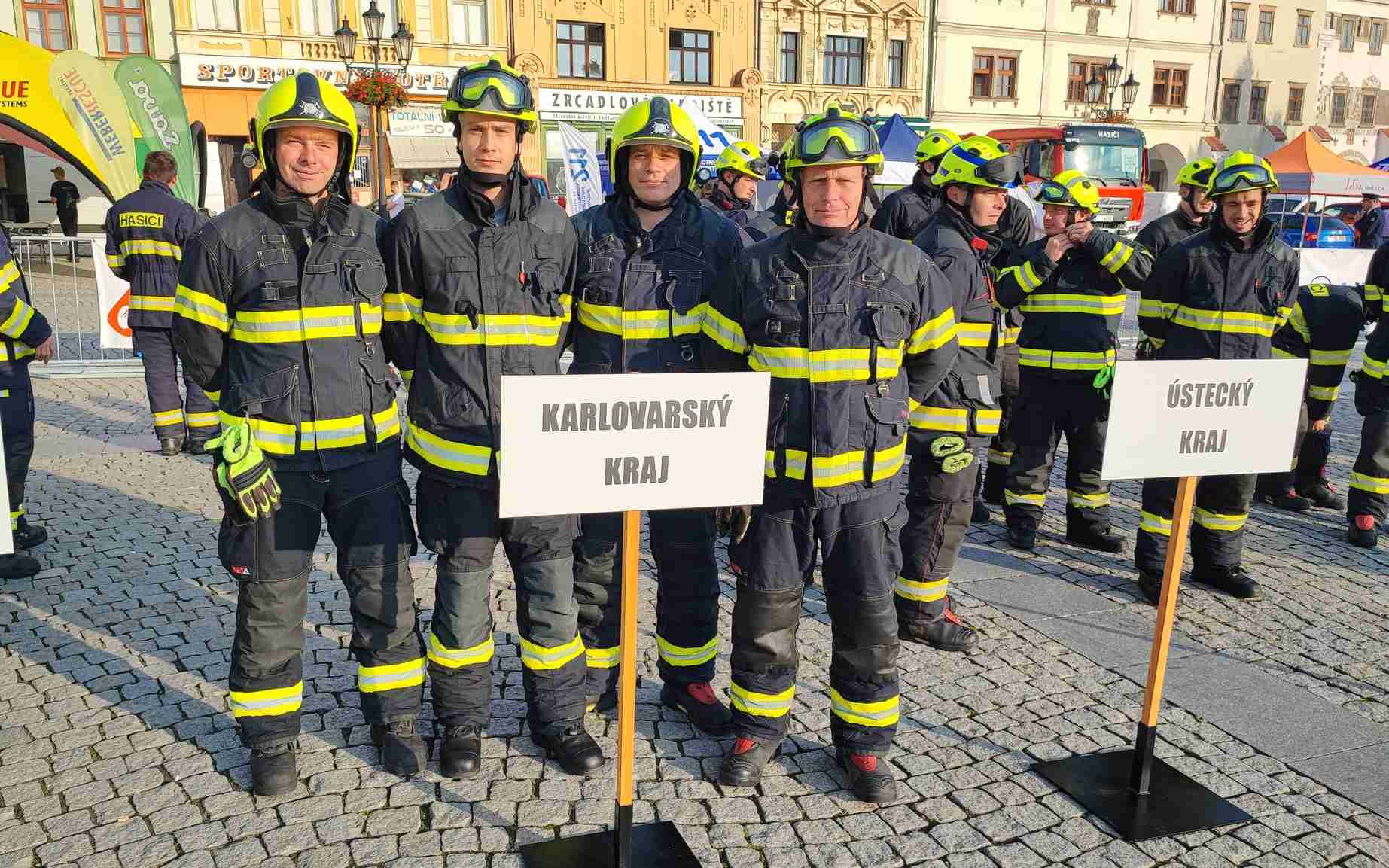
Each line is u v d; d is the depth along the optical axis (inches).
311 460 125.3
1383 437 231.9
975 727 150.9
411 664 137.0
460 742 135.9
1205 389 127.0
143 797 128.3
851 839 124.1
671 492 109.0
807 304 123.4
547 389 101.7
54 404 356.5
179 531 227.1
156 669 162.1
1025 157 971.9
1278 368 130.6
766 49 1270.9
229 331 126.0
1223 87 1596.9
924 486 173.0
